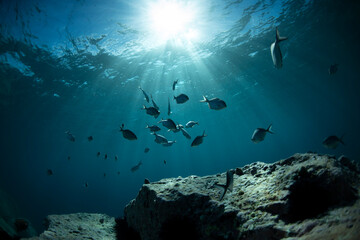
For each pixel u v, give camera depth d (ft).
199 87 79.82
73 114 88.48
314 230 8.37
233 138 267.18
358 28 58.18
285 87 100.12
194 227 13.25
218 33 49.44
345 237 6.79
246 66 68.85
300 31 55.31
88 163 239.09
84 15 37.93
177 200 14.61
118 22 41.06
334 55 72.79
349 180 10.46
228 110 126.21
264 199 11.94
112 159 243.19
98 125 109.40
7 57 47.14
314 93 118.01
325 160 11.94
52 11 36.32
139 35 45.91
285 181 12.21
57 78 58.49
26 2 34.55
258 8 43.01
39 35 41.55
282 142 492.13
